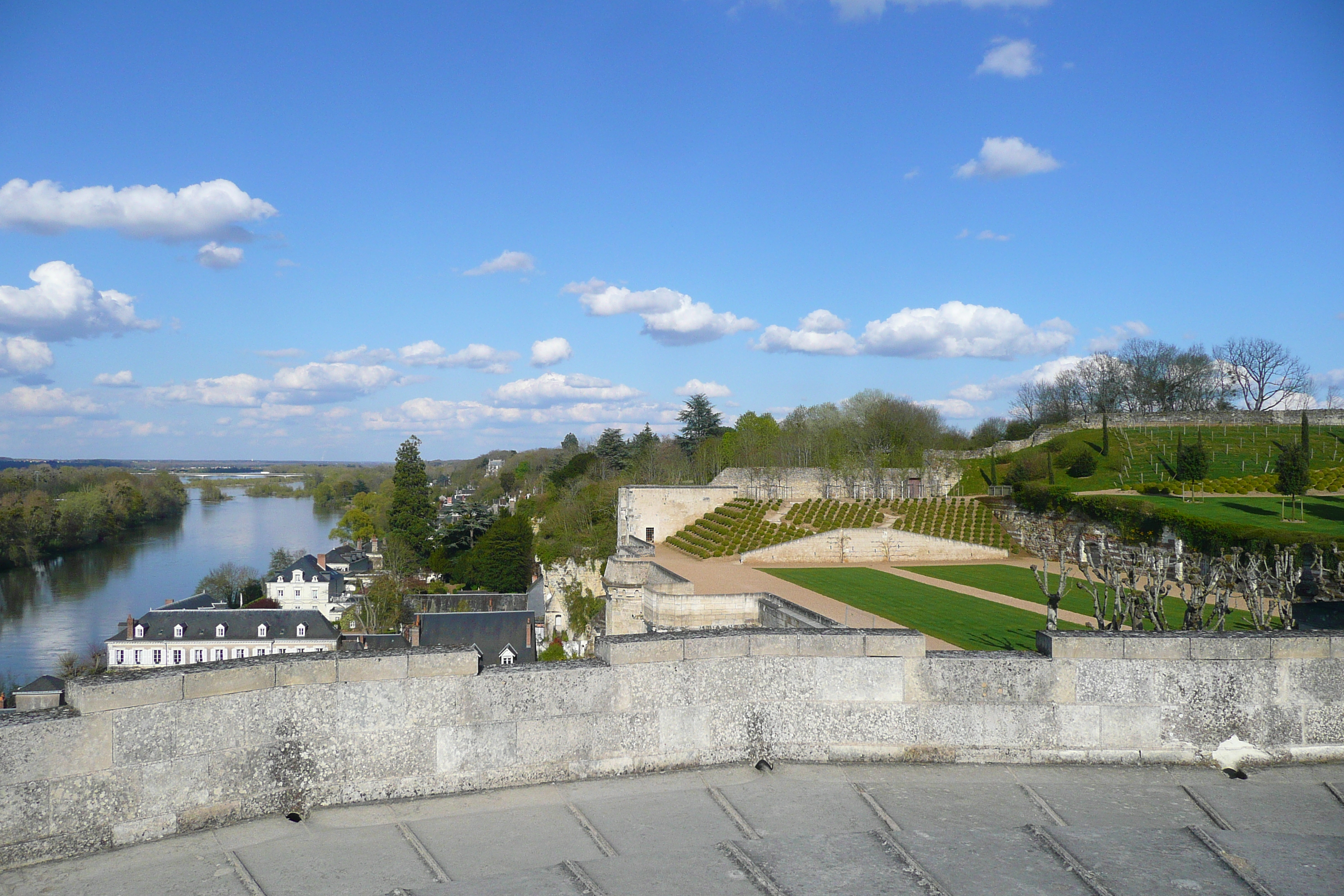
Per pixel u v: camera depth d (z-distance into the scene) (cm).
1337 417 9581
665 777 800
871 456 9206
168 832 681
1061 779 799
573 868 628
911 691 844
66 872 628
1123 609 2672
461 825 704
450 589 10069
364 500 16038
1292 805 748
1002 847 666
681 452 12538
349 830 696
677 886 606
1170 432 10006
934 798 755
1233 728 838
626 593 4409
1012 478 8650
